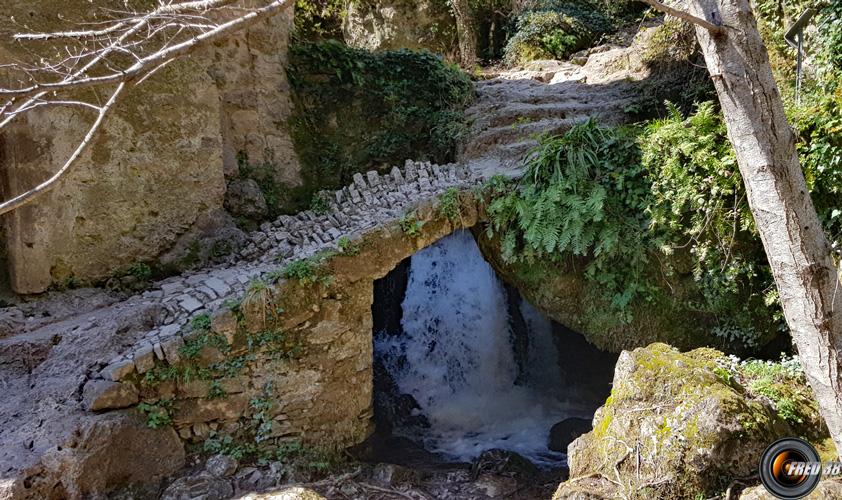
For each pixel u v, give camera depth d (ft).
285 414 15.55
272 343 15.26
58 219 16.46
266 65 22.62
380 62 24.86
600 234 16.70
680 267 16.48
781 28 18.03
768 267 15.55
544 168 17.88
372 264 16.78
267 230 20.85
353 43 38.55
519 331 22.63
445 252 24.14
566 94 27.86
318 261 15.97
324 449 16.06
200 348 14.29
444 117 24.91
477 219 18.47
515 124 23.85
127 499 12.76
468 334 23.34
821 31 15.94
